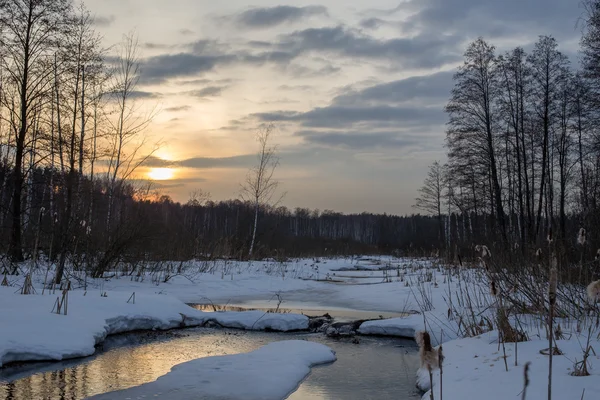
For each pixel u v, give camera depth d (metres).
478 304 10.16
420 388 6.22
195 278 17.64
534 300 7.90
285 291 17.27
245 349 8.73
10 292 9.95
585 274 7.70
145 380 6.51
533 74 26.59
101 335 8.56
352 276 23.92
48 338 7.59
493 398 4.48
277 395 5.93
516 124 27.59
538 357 5.48
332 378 6.90
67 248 13.72
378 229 96.44
